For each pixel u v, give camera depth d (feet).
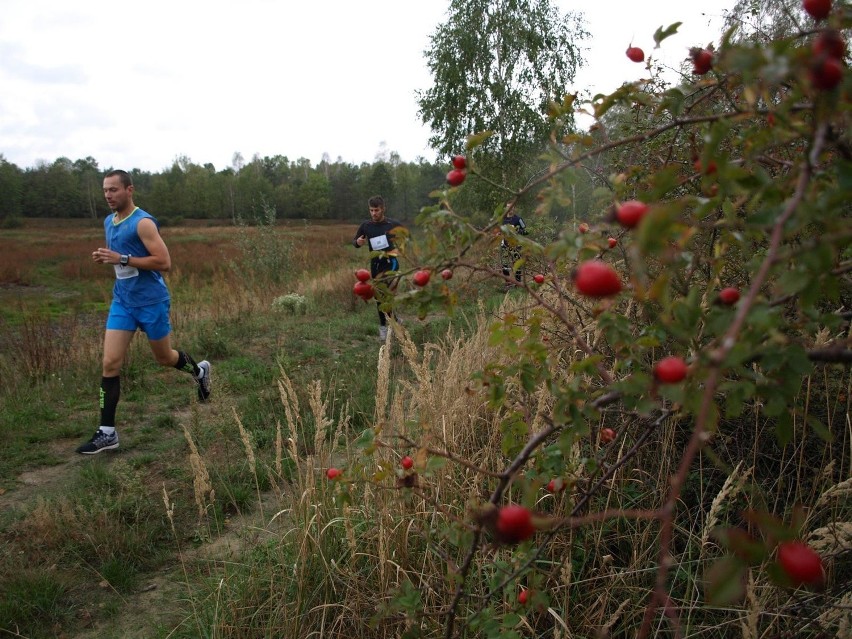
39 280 62.75
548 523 3.16
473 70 51.93
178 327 26.13
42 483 12.33
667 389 3.24
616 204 4.12
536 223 6.98
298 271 50.01
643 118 7.96
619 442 8.14
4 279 61.00
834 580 6.08
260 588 8.02
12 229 179.73
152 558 9.62
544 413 6.91
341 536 8.21
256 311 30.04
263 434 13.73
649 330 4.56
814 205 2.60
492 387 5.17
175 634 7.86
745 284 6.50
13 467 13.01
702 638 6.46
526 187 4.64
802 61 2.57
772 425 8.10
